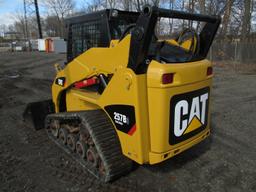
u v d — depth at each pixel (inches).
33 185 133.4
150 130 112.5
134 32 103.4
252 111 258.5
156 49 116.9
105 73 127.0
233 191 129.3
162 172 143.8
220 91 349.7
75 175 141.2
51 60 818.2
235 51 724.7
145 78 108.1
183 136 120.1
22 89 373.7
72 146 161.9
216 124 221.1
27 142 184.9
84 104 152.3
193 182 135.7
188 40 136.6
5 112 260.8
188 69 113.7
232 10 844.0
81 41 151.2
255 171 146.8
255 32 895.1
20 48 1487.5
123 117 116.5
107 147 125.7
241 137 193.8
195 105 122.7
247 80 438.0
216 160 158.4
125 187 130.0
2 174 143.9
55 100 180.9
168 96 108.0
